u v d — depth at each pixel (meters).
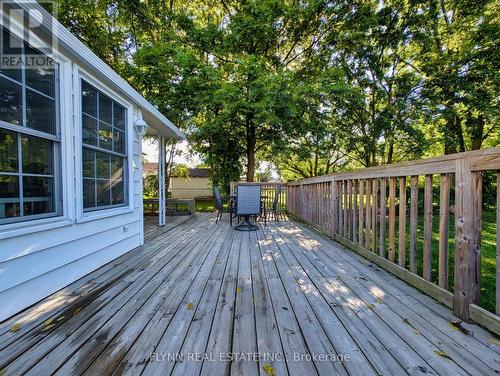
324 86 7.85
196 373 1.25
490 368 1.26
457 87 7.22
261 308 1.89
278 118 7.91
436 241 4.51
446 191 1.94
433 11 7.69
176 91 8.61
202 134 8.71
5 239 1.82
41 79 2.20
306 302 1.99
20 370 1.26
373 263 2.99
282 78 7.67
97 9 7.64
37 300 2.04
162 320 1.73
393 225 2.70
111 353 1.39
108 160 3.24
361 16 8.40
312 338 1.52
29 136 2.11
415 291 2.19
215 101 7.88
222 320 1.72
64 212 2.39
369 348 1.42
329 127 9.16
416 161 2.23
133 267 2.88
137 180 3.92
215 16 10.62
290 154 10.49
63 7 6.69
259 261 3.08
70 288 2.30
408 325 1.65
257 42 9.09
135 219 3.80
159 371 1.25
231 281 2.44
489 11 6.98
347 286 2.31
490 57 6.88
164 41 8.84
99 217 2.87
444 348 1.41
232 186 7.98
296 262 3.04
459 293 1.73
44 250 2.13
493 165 1.52
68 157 2.43
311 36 9.52
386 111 8.33
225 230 5.21
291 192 7.31
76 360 1.34
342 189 4.03
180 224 6.04
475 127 7.96
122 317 1.77
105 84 3.05
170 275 2.61
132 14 8.55
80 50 2.37
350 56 8.96
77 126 2.55
